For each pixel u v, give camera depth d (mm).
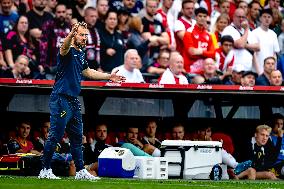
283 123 60750
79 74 42188
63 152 53438
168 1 61781
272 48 65125
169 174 51156
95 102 58250
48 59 57531
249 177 58312
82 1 59031
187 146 51344
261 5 65250
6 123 56844
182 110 60344
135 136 57312
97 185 35062
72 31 41094
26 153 52344
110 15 59469
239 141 61844
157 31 61062
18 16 56812
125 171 48656
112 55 59469
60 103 41594
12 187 32469
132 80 59188
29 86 53094
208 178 52156
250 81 62719
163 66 60500
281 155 60281
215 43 62625
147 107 59500
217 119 61312
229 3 64250
